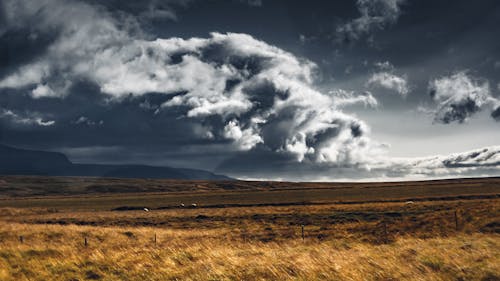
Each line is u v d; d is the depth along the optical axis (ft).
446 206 167.43
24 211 268.21
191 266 47.16
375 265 42.42
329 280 38.04
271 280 39.81
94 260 56.24
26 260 60.59
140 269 48.73
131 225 170.30
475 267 41.37
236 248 67.87
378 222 134.00
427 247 56.03
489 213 127.24
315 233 114.11
